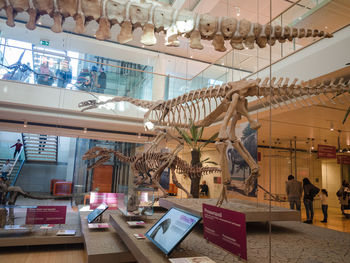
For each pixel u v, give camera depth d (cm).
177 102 510
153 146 583
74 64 767
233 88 397
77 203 766
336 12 375
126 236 364
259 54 560
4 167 690
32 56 712
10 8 197
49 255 449
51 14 208
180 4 706
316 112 370
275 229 414
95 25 708
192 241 331
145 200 508
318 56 424
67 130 890
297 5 421
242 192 488
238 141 386
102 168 807
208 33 251
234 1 715
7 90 697
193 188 712
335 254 286
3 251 462
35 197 609
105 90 797
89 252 367
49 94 739
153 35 231
